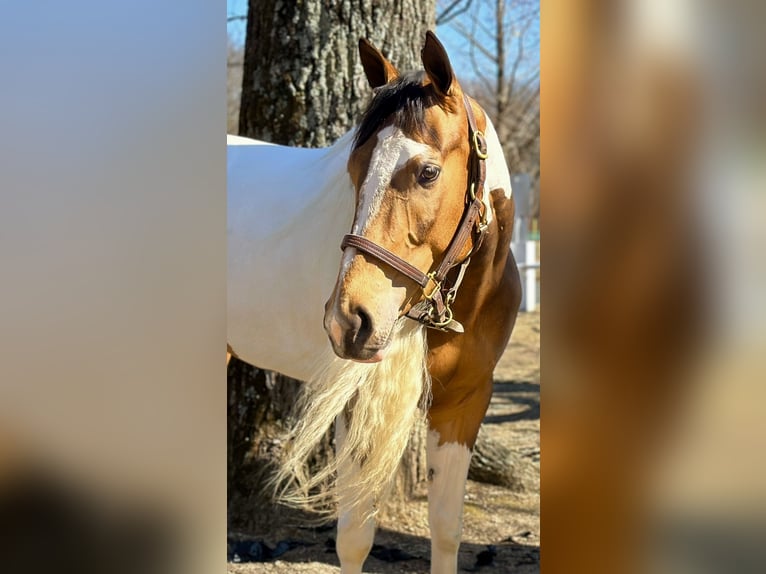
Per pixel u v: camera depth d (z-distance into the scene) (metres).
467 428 2.09
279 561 2.67
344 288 1.59
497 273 1.98
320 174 2.15
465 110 1.74
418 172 1.61
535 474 3.45
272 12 2.94
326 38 2.88
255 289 2.22
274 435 2.95
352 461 1.95
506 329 2.11
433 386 2.01
